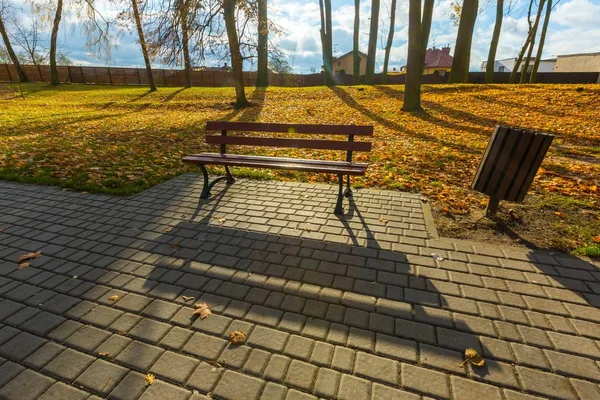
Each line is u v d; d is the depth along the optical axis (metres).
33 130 9.80
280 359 2.02
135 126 10.79
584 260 3.08
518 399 1.79
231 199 4.55
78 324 2.30
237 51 14.21
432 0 15.41
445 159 6.57
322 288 2.69
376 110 13.50
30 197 4.59
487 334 2.23
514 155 3.52
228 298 2.57
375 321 2.33
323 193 4.77
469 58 19.38
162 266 2.99
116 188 4.91
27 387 1.85
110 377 1.92
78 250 3.25
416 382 1.88
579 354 2.08
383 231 3.63
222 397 1.79
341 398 1.79
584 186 4.91
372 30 23.09
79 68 32.34
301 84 32.56
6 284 2.72
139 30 15.84
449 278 2.82
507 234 3.56
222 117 12.84
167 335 2.21
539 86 16.25
